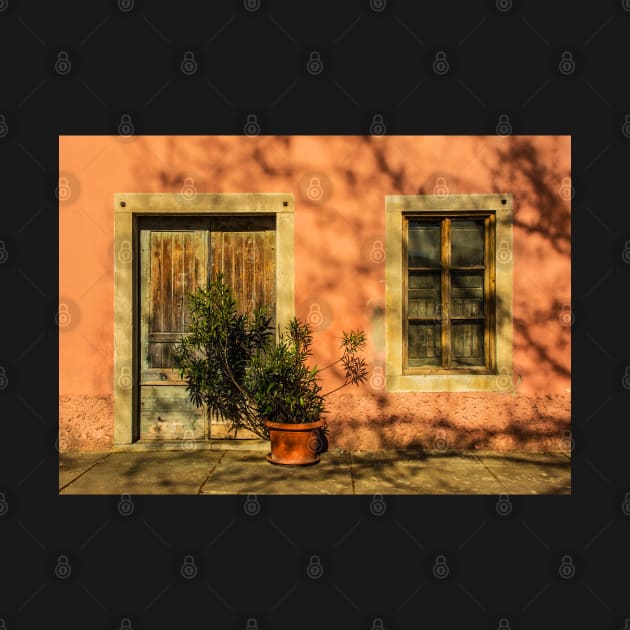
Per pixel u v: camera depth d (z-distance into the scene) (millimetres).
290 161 6438
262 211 6438
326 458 6250
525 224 6473
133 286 6523
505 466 5984
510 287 6477
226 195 6438
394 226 6449
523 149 6453
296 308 6457
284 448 5996
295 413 6125
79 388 6477
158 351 6656
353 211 6453
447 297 6586
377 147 6441
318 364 6461
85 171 6434
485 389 6484
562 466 5992
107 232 6453
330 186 6445
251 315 6629
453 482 5531
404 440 6500
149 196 6430
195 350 6664
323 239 6453
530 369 6492
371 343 6465
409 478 5641
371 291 6465
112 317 6477
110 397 6488
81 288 6457
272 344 6566
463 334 6625
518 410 6480
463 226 6590
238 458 6285
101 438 6508
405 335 6594
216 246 6652
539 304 6480
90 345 6473
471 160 6453
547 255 6473
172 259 6656
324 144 6441
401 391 6480
